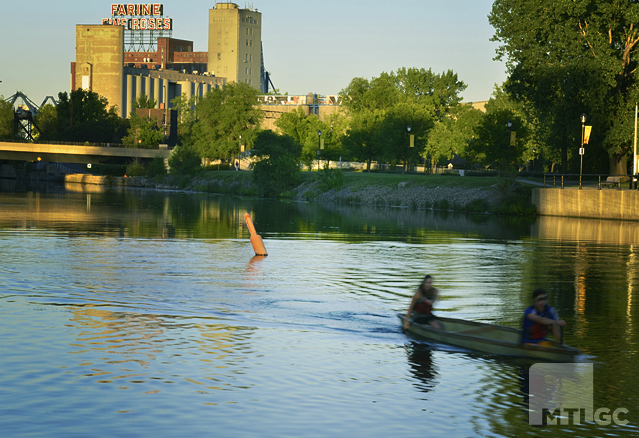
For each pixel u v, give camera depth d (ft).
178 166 426.10
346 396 37.91
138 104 646.33
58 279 75.31
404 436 32.63
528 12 227.20
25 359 43.37
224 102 449.06
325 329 53.67
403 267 91.71
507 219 193.16
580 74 210.59
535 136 268.21
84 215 176.76
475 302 67.26
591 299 69.72
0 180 491.31
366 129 378.12
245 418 34.35
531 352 45.52
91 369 41.57
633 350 48.88
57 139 581.53
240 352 46.29
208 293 68.69
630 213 187.62
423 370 42.98
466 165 421.59
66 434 31.94
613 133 209.87
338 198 285.02
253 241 101.04
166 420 33.83
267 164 323.37
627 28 219.82
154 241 117.29
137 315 57.26
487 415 35.60
